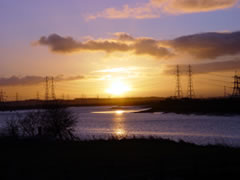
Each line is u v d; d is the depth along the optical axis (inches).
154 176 457.1
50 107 1218.0
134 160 633.0
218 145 904.9
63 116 1175.6
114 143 916.6
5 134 1037.2
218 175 478.9
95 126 2352.4
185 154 692.1
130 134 1668.3
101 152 755.4
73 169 550.9
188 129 1950.1
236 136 1531.7
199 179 465.4
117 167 557.6
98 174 506.0
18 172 540.4
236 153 695.7
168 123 2484.0
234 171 487.5
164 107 4677.7
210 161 562.9
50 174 517.7
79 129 2069.4
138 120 3002.0
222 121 2539.4
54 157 692.1
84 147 845.8
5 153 757.3
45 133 1101.1
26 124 1133.1
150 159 641.0
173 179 460.8
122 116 4055.1
